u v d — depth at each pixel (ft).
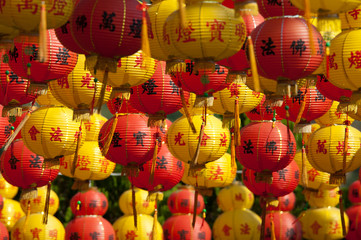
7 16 17.51
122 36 18.71
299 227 37.58
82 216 34.37
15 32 18.25
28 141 24.93
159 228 35.76
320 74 23.97
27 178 27.14
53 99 25.39
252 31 20.22
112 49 18.97
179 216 36.58
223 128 25.79
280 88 20.12
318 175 31.37
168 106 24.07
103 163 28.68
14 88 23.41
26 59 21.01
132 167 25.39
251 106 25.20
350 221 41.11
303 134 30.66
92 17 18.54
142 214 36.11
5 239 31.68
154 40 20.80
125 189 44.42
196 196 29.94
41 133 24.68
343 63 21.07
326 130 27.43
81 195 34.32
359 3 18.01
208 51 18.90
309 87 23.79
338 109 23.86
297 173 29.01
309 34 17.83
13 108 24.00
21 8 17.39
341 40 21.17
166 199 44.88
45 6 17.54
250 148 25.75
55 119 24.90
